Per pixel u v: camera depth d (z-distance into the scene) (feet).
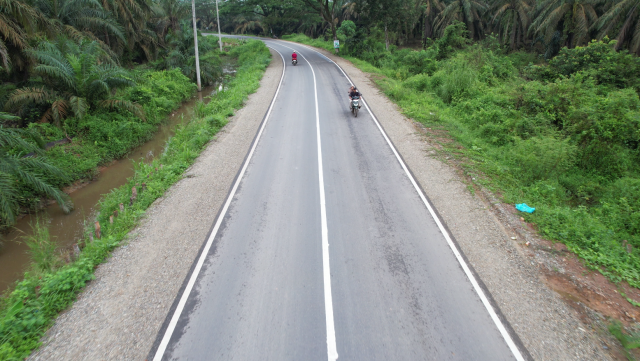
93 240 27.04
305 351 17.06
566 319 18.84
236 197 32.14
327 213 29.04
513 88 59.72
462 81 68.69
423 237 25.71
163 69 107.45
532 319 18.80
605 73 63.10
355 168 37.83
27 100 51.90
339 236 25.94
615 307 19.72
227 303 20.06
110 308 20.22
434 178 35.24
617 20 84.28
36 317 19.34
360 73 97.86
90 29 81.20
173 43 112.57
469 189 32.68
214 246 25.13
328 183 34.42
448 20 138.72
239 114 61.31
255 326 18.51
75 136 53.57
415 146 44.06
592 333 18.03
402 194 32.09
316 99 69.51
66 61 55.93
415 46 190.49
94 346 17.76
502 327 18.26
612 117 40.52
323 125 53.01
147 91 72.54
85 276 22.54
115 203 34.19
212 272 22.54
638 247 26.35
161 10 126.11
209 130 52.13
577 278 21.85
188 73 102.89
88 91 57.98
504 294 20.48
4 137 35.22
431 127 51.78
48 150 47.09
